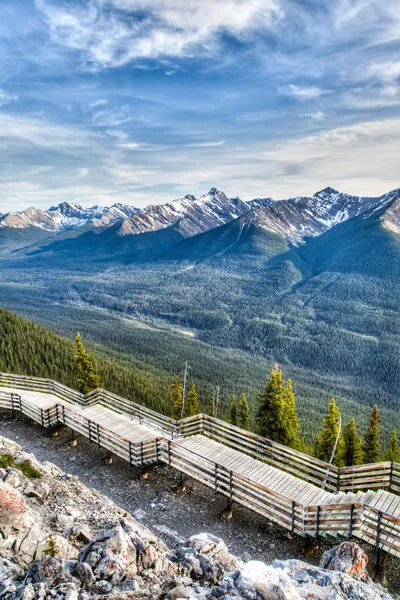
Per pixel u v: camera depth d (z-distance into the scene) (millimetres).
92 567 8359
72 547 9570
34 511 10945
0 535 8766
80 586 7766
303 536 13250
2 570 7980
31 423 22391
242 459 16594
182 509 15234
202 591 8250
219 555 10273
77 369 42500
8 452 14742
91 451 19500
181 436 19328
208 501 15695
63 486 13820
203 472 15695
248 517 14758
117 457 18969
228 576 8219
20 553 8781
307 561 12523
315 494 14312
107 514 12547
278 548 13164
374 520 12078
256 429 31984
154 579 8539
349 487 14945
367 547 12367
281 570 8414
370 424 40469
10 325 121438
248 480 14133
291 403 36000
